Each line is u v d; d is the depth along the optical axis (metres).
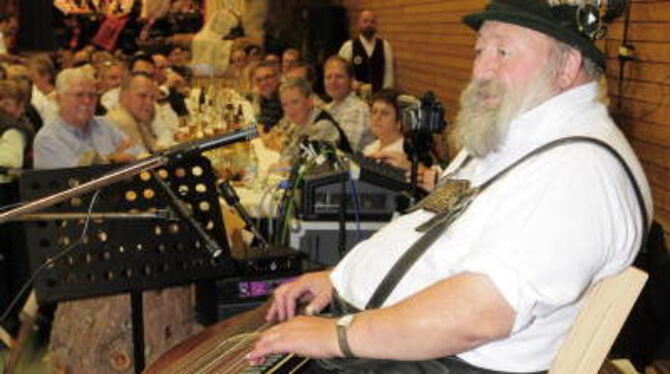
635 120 3.96
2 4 9.76
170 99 5.55
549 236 1.49
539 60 1.61
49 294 2.38
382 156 3.64
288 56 6.77
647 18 3.82
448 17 6.96
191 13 8.35
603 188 1.53
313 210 3.01
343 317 1.68
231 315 2.66
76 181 2.42
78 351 3.02
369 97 6.34
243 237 3.27
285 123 4.84
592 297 1.59
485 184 1.65
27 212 2.05
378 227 3.00
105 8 8.49
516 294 1.48
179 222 2.48
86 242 2.42
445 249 1.66
